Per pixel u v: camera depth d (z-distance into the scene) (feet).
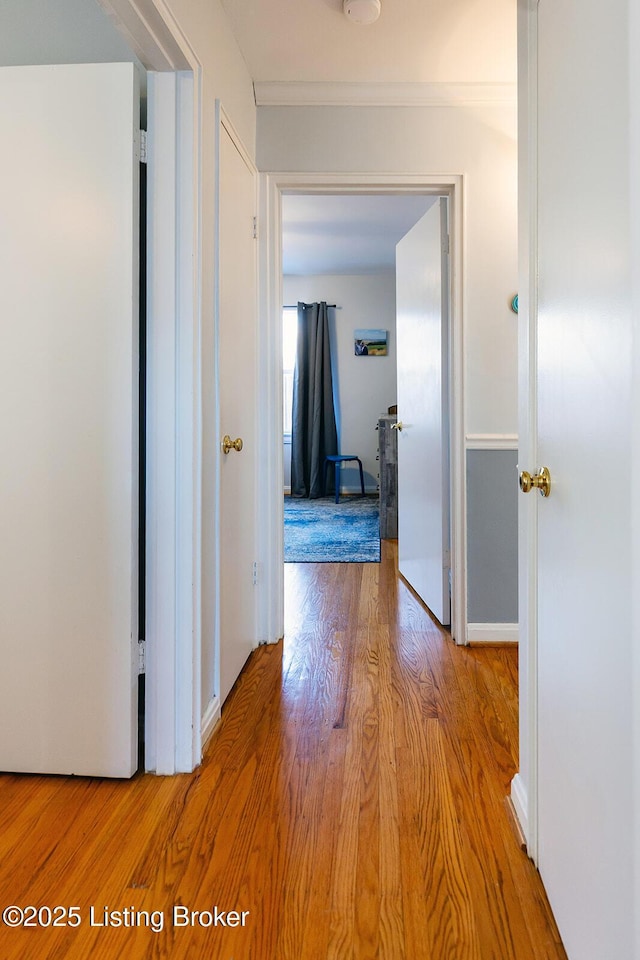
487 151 8.36
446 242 9.13
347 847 4.46
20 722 5.44
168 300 5.36
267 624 8.89
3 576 5.40
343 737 6.11
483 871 4.22
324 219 15.64
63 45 5.94
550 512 3.88
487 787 5.22
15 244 5.29
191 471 5.44
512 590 8.70
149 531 5.44
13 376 5.35
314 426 23.26
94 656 5.36
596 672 2.93
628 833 2.50
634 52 2.39
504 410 8.59
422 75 8.05
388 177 8.40
